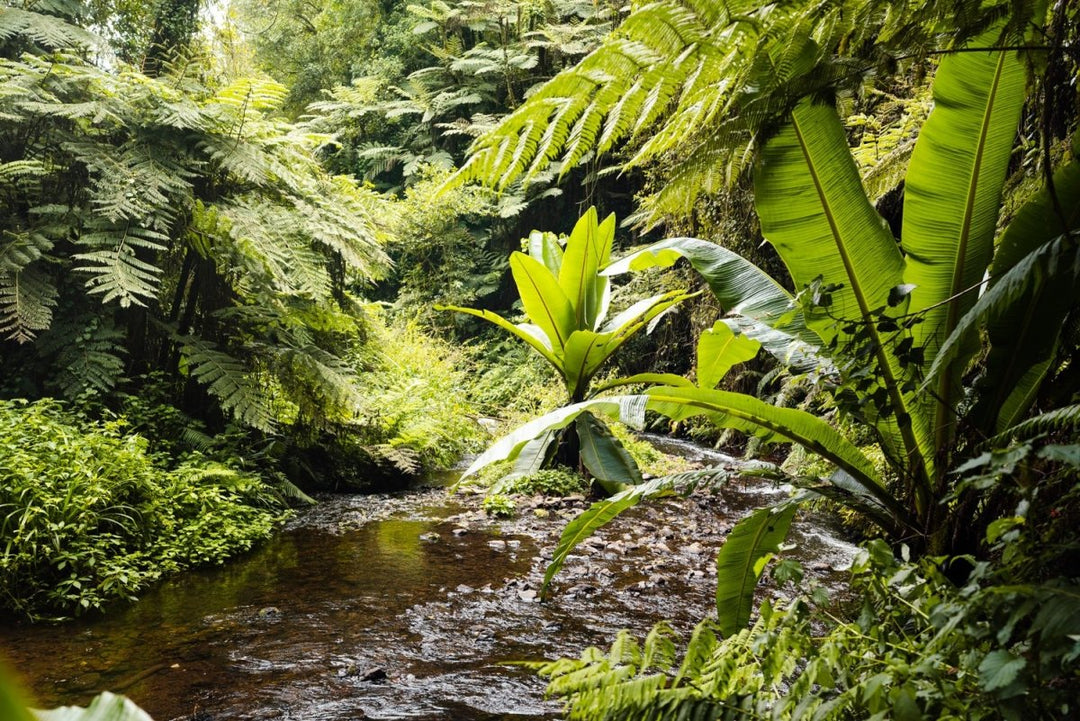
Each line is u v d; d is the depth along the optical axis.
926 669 1.40
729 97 1.91
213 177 6.36
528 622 3.79
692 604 4.07
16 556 3.80
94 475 4.44
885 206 6.52
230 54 7.85
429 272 17.77
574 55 17.05
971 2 1.57
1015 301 2.34
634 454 8.26
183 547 4.73
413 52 20.88
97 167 5.40
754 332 3.15
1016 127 2.40
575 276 6.74
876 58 1.68
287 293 6.03
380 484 7.50
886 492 2.64
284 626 3.69
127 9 7.11
